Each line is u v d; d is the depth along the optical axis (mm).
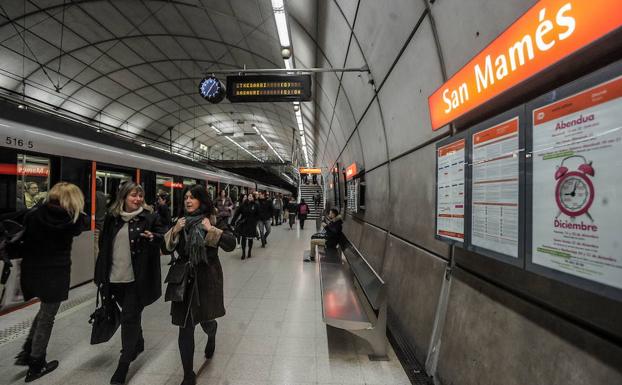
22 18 9477
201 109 19312
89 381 2385
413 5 2703
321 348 2896
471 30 2023
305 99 5113
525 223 1398
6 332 3201
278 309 3896
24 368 2562
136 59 12430
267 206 8883
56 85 13141
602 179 1032
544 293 1459
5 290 3525
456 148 2074
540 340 1416
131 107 17000
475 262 2100
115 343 2967
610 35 1001
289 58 5770
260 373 2488
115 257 2445
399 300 3398
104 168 5535
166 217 4934
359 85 5156
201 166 10930
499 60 1580
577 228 1128
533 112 1353
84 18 9625
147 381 2387
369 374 2480
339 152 10789
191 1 8180
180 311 2264
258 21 7473
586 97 1099
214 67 12508
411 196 3404
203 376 2439
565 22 1171
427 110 2869
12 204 3939
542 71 1301
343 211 10289
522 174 1420
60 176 4633
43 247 2424
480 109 1960
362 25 3920
